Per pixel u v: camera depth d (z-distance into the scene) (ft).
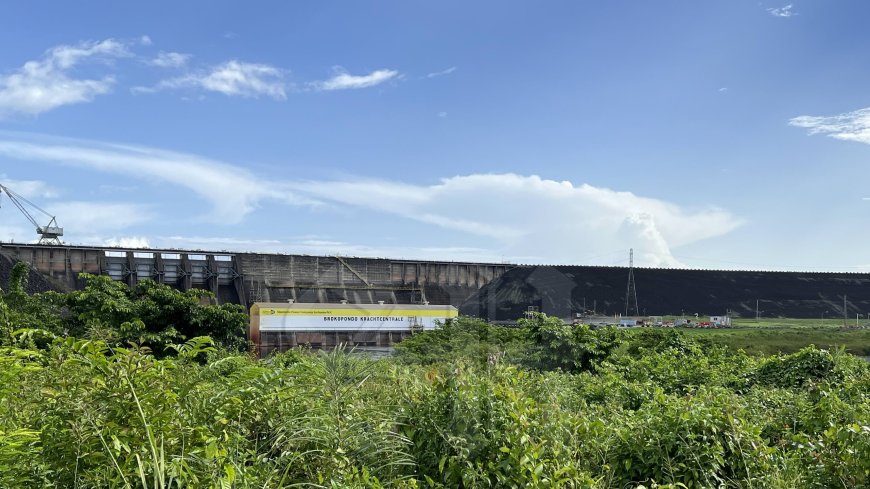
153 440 14.87
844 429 21.07
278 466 18.21
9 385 17.72
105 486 15.07
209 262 270.87
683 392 49.39
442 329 99.35
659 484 22.03
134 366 17.01
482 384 23.44
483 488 19.72
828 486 20.92
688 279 380.99
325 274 290.97
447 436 21.01
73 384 16.30
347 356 27.07
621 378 46.68
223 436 17.61
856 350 132.46
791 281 390.42
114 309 93.09
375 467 20.08
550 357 65.51
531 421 22.25
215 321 100.42
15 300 89.97
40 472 14.87
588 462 23.08
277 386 20.92
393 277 311.68
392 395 25.66
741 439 23.18
